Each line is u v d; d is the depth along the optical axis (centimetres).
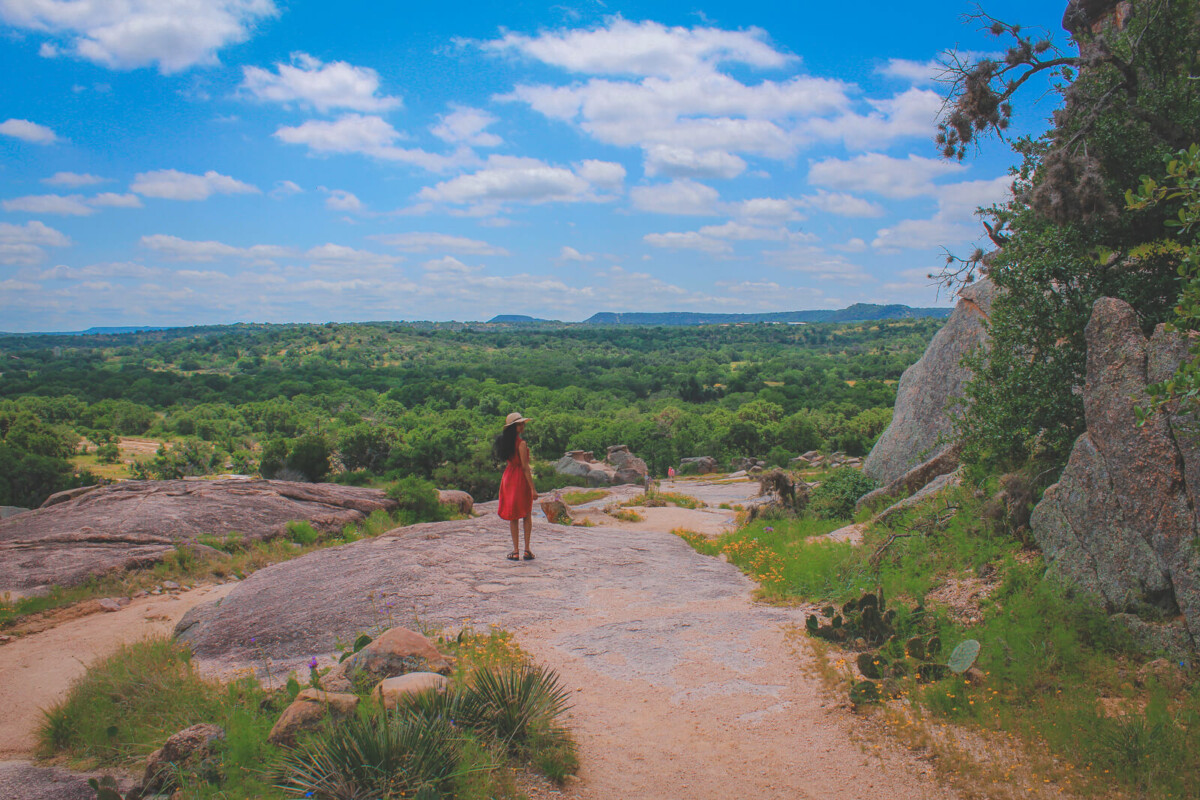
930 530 797
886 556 774
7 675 659
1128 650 502
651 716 462
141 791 378
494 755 378
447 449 5256
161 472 6700
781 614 683
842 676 515
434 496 1764
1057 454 761
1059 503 613
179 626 713
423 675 436
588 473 4406
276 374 17225
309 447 3809
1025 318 800
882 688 480
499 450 877
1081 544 578
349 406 12444
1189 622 477
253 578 856
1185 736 384
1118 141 736
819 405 9675
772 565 854
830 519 1320
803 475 3647
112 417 10706
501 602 708
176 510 1365
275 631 640
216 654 602
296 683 461
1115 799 349
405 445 6147
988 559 670
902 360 15512
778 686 507
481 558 879
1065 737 398
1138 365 545
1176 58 763
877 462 1633
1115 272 752
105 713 480
